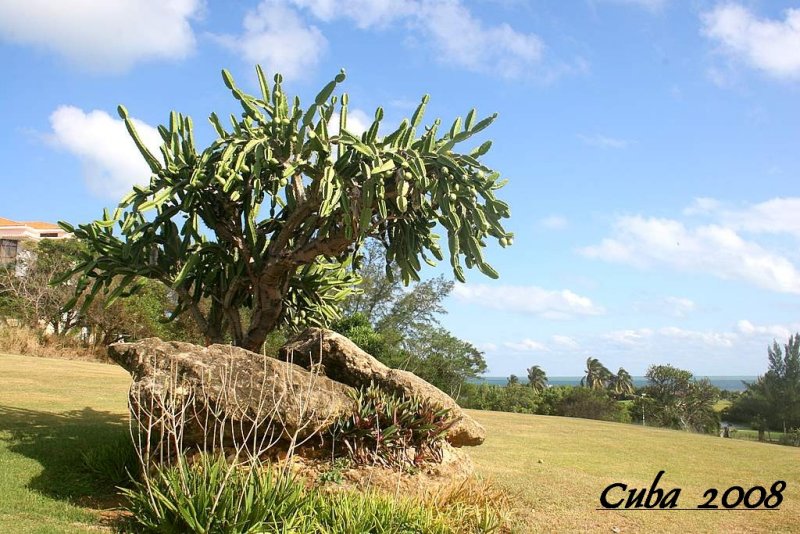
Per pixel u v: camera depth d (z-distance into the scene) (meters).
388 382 9.60
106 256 10.29
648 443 15.98
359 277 13.48
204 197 10.41
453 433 9.48
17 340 27.03
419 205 9.95
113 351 8.51
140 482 7.54
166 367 7.90
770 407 49.22
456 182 9.52
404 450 8.54
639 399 49.34
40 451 8.84
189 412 7.46
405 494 7.56
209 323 11.50
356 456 8.20
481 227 9.29
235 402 7.45
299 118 9.80
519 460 12.08
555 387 49.25
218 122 10.52
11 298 30.89
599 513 8.52
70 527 6.08
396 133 9.95
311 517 6.24
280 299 11.09
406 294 36.38
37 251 32.16
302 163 9.85
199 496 5.98
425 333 34.91
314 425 7.95
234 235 10.66
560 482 10.14
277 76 10.27
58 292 30.30
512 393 42.38
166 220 10.31
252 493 6.11
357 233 10.07
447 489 7.89
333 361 9.98
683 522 8.44
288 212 10.94
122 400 14.99
